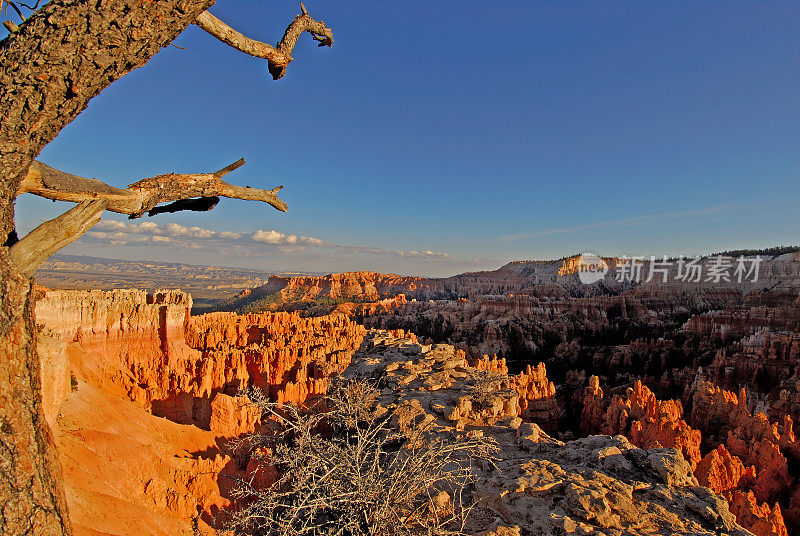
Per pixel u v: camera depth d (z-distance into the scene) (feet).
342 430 26.76
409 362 38.17
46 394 69.67
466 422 26.53
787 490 79.20
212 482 77.61
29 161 11.35
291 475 17.25
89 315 137.08
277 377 150.92
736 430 100.42
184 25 11.69
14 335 11.28
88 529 52.60
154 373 137.80
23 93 10.55
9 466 10.82
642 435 89.61
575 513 16.63
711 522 16.39
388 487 16.43
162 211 15.60
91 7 10.22
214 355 149.89
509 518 16.83
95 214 12.35
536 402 137.69
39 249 11.71
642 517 16.44
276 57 14.29
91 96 11.59
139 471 70.44
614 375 227.40
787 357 165.58
